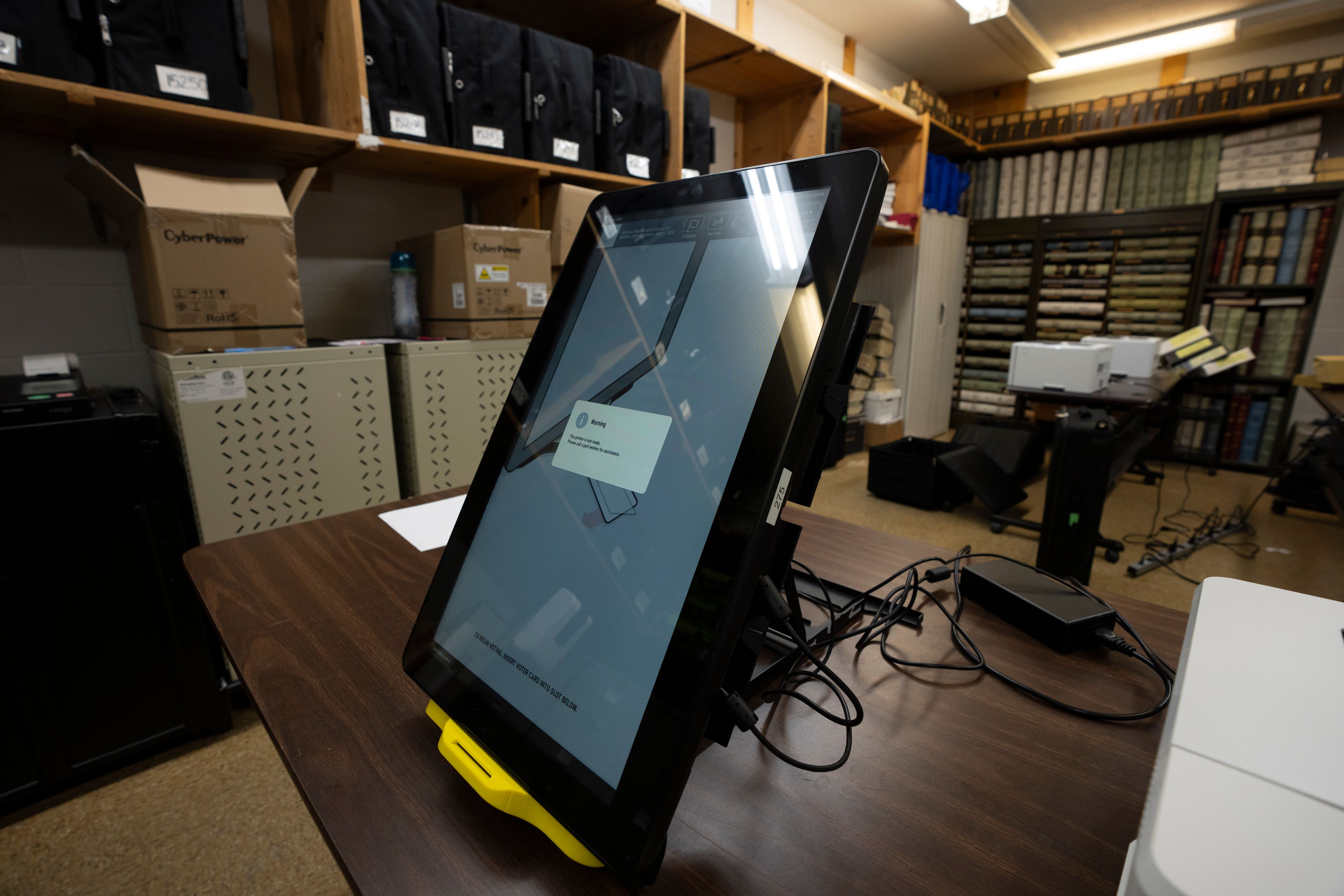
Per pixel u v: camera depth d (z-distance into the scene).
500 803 0.38
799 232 0.39
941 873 0.34
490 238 1.77
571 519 0.45
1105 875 0.34
